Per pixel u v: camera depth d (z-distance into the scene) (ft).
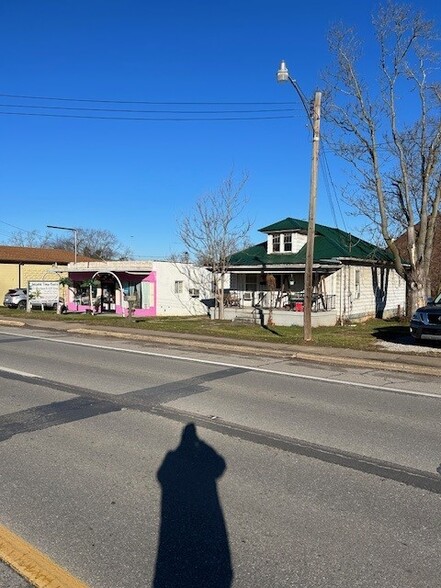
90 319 80.43
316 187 50.60
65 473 16.25
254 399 26.86
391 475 16.51
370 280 97.40
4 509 13.76
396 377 34.81
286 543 12.14
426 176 76.28
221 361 40.04
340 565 11.22
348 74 74.23
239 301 93.66
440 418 23.66
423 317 46.57
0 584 10.50
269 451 18.62
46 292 99.25
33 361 38.60
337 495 14.89
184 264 111.24
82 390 28.35
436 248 131.64
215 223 110.93
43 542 12.06
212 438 20.03
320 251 89.51
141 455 17.97
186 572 10.93
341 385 31.42
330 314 81.41
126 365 37.19
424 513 13.82
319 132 49.93
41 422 21.90
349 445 19.47
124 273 109.50
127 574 10.84
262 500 14.48
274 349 45.98
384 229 79.97
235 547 11.94
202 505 14.10
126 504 14.11
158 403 25.53
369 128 76.84
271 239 94.99
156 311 105.91
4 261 150.92
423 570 11.07
